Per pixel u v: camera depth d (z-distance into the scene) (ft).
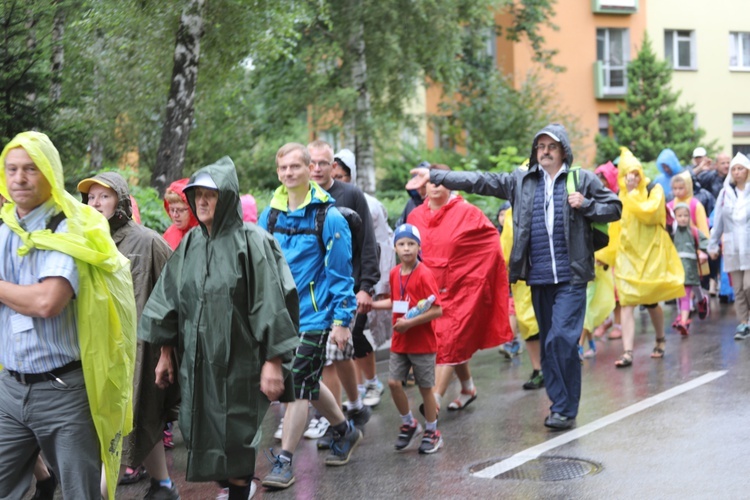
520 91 104.37
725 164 54.34
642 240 34.53
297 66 78.02
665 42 130.11
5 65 32.14
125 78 53.47
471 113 100.01
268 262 15.89
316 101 77.25
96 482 14.69
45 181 14.33
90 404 14.44
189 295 15.90
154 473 18.79
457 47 77.36
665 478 19.51
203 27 47.75
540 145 25.20
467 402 28.25
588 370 33.53
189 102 47.39
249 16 49.21
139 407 18.40
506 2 87.81
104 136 55.06
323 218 20.95
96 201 19.51
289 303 16.15
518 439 23.86
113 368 14.66
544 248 25.16
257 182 82.23
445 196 27.94
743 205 38.96
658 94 120.88
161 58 52.24
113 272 14.71
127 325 15.03
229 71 53.88
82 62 46.91
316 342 20.89
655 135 119.03
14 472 14.83
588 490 19.02
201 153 73.31
